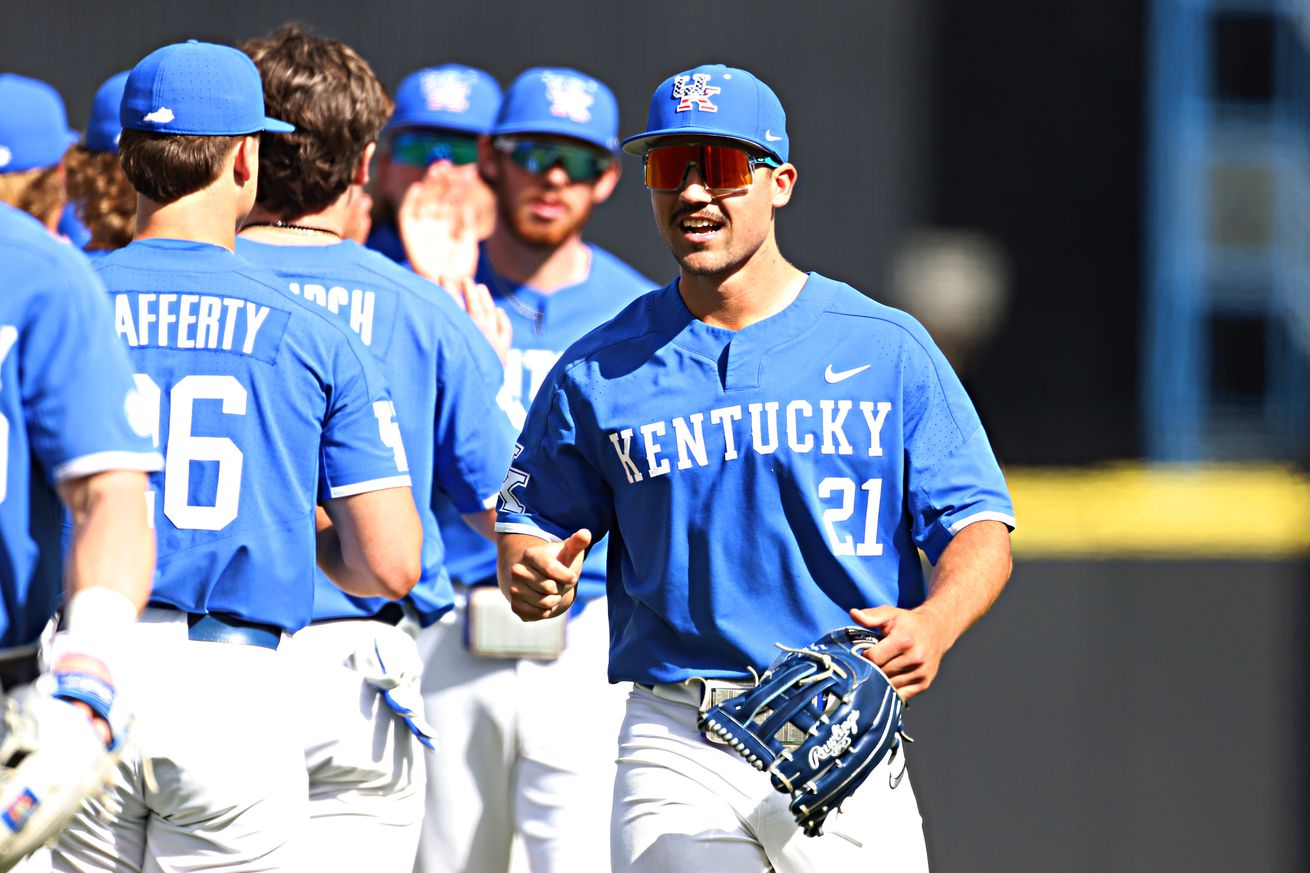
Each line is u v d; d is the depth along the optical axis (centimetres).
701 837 1238
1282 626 2569
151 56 1252
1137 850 2544
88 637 914
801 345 1245
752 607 1241
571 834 1781
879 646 1163
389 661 1361
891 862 1245
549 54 2620
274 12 2575
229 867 1228
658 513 1248
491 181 2005
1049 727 2553
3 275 946
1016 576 2570
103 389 957
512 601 1270
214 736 1204
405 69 2602
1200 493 2609
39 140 1639
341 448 1260
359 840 1375
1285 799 2553
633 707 1294
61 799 882
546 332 2000
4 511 950
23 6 2527
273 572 1228
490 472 1509
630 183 2617
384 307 1457
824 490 1234
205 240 1248
